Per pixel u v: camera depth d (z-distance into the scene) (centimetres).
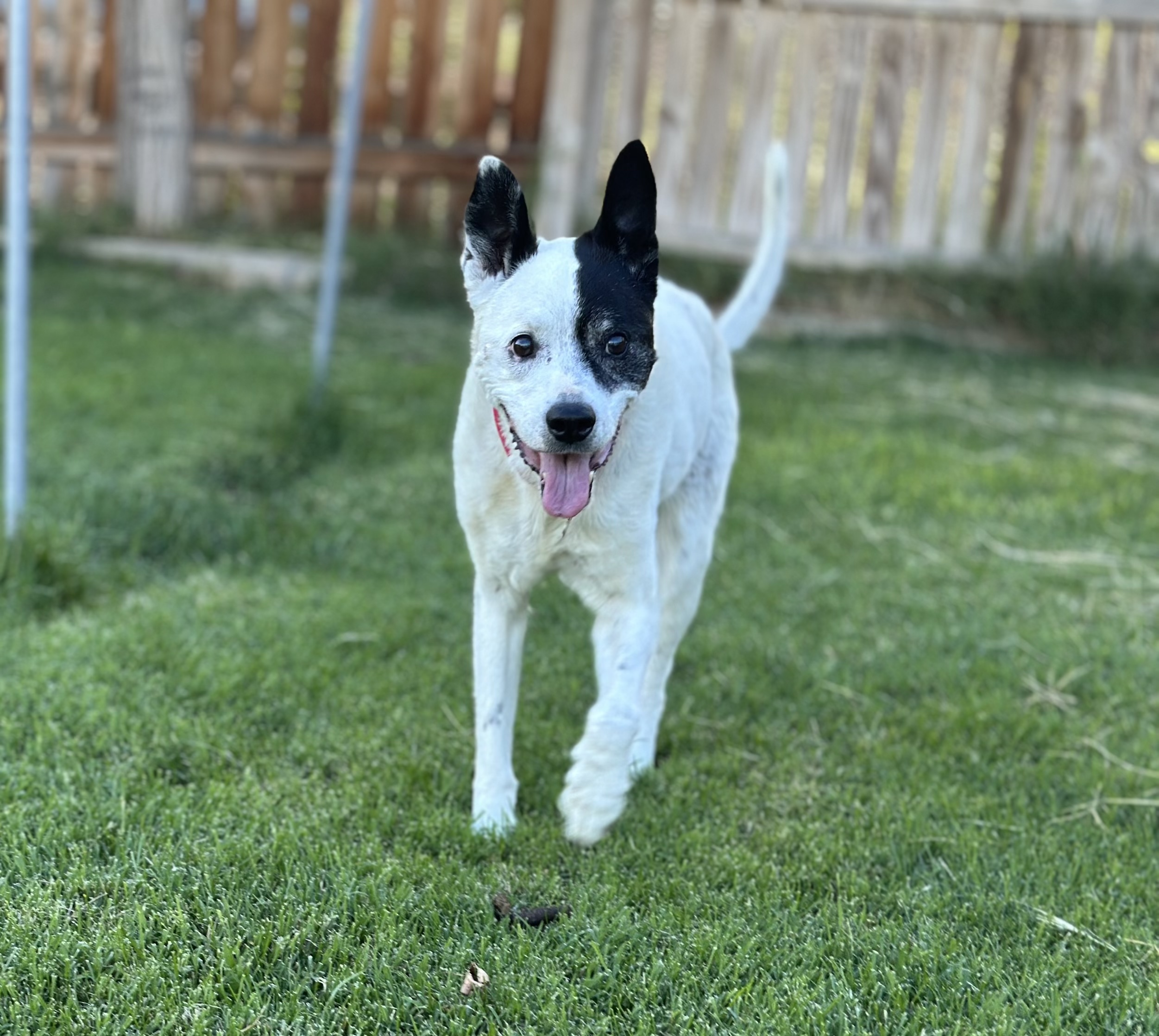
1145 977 105
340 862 112
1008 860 121
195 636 155
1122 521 220
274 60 404
